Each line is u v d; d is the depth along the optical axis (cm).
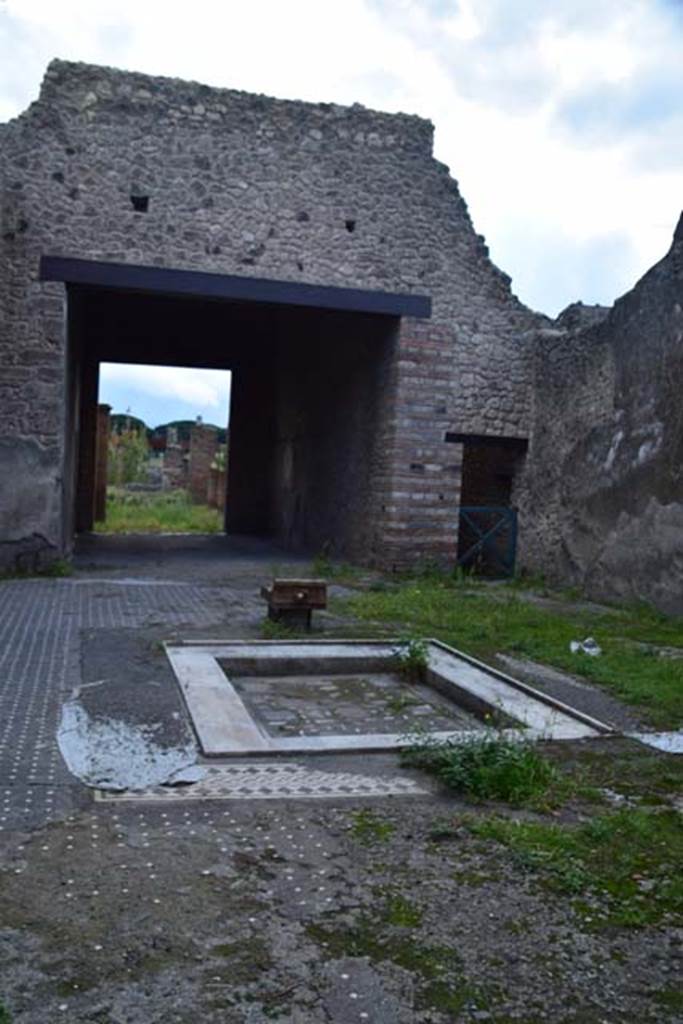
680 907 287
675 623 853
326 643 667
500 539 1256
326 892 288
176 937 256
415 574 1166
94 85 1070
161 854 311
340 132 1155
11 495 1039
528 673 609
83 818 339
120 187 1076
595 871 310
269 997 229
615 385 1023
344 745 438
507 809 367
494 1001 232
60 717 461
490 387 1212
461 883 297
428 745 430
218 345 1902
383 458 1205
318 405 1504
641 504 952
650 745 462
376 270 1166
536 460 1198
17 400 1041
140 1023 216
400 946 257
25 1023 214
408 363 1177
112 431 3406
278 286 1127
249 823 342
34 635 663
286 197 1132
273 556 1398
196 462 2788
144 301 1767
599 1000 235
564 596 1042
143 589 934
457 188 1203
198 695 507
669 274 934
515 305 1229
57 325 1053
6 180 1039
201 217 1102
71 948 249
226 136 1112
